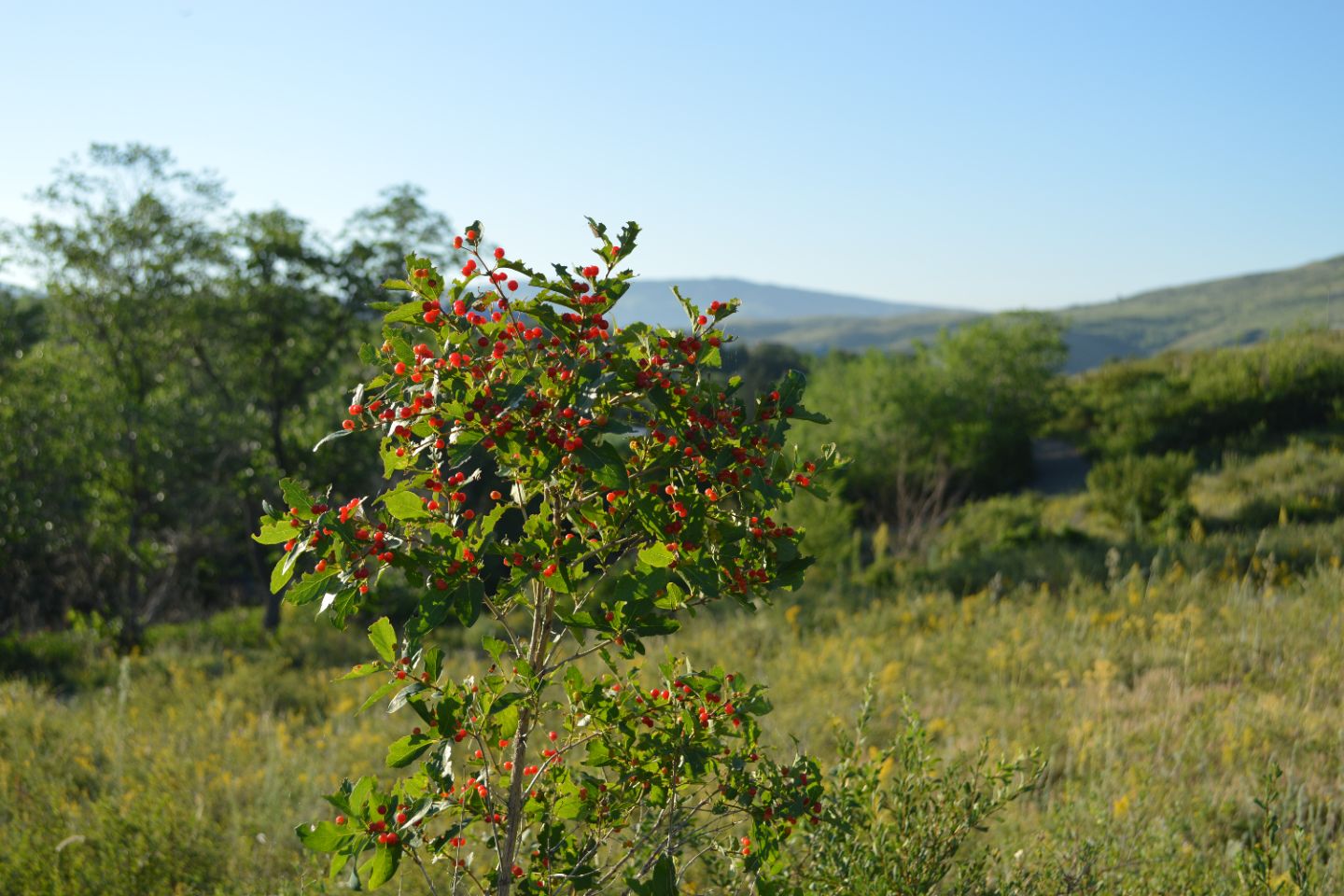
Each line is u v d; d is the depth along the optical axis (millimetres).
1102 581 12055
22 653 15484
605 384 2342
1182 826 4836
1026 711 7367
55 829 5629
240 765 7270
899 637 10578
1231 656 8312
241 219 22688
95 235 20750
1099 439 25453
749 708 2830
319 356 23188
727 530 2523
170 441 18703
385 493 2346
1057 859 4223
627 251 2445
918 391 26219
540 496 2916
